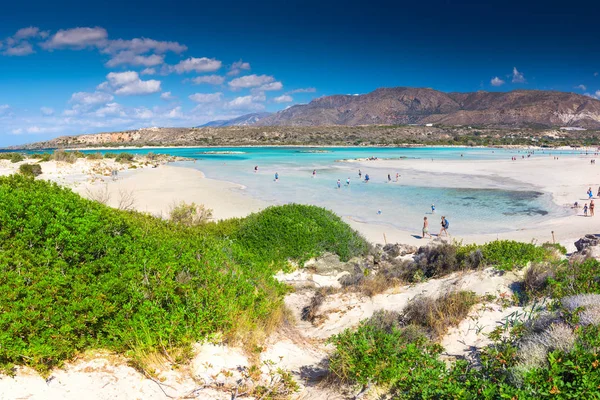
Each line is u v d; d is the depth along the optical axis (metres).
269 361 5.79
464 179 52.12
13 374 4.15
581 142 173.50
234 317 6.27
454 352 5.99
